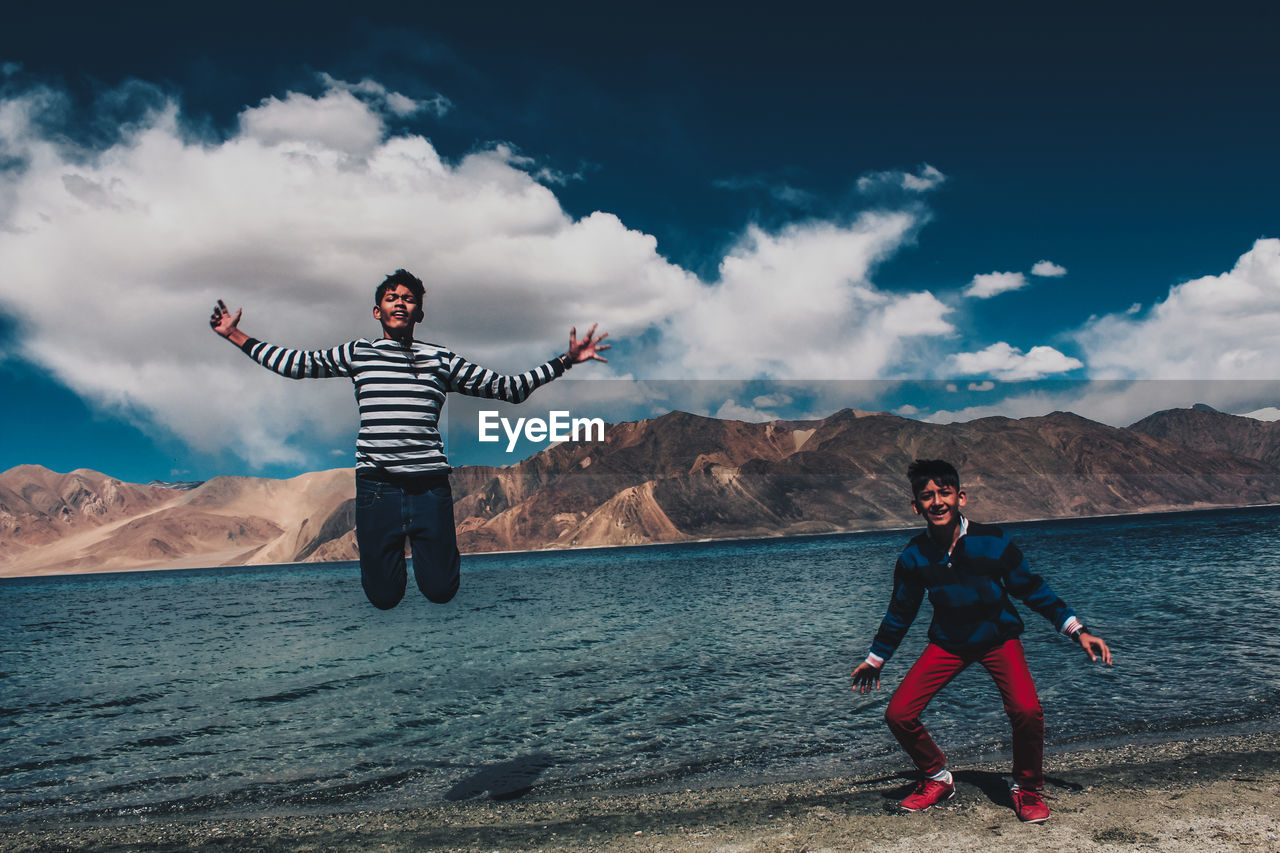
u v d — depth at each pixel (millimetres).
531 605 26797
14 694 11461
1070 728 6324
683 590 31781
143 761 7043
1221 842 3404
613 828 4266
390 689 10336
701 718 7676
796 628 15211
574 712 8289
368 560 3838
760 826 4090
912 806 4168
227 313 3922
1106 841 3502
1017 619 3934
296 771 6453
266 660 14281
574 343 4059
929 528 4094
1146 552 35719
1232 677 7879
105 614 35000
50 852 4617
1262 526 63250
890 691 8414
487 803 5273
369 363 3801
